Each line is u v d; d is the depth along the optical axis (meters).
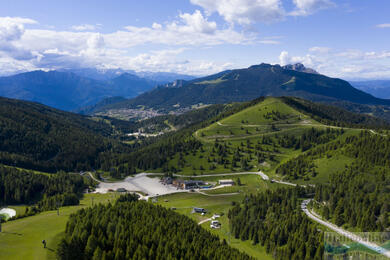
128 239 132.50
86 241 128.88
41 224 159.75
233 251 152.62
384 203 176.62
